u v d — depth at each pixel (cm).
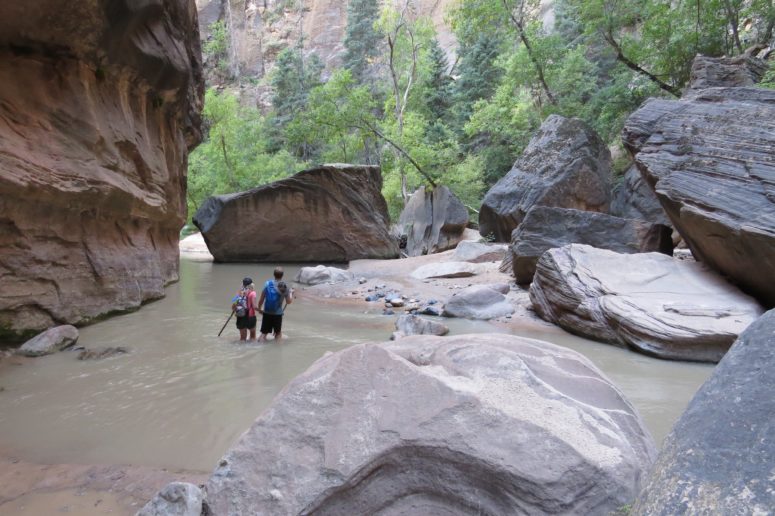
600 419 286
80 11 816
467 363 331
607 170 2003
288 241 2197
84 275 895
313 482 258
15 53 780
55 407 511
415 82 3706
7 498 346
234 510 258
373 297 1220
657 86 2198
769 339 176
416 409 282
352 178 2253
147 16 1043
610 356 727
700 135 939
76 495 350
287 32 6619
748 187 813
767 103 920
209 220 2156
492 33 2933
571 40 3716
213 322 939
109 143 955
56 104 832
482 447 257
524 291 1227
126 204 1020
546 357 356
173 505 262
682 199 891
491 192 2109
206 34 6638
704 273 900
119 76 1022
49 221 802
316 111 2903
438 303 1138
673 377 619
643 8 2200
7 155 705
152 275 1190
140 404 517
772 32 2153
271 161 3675
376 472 262
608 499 241
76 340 767
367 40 5062
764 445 143
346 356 326
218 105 3416
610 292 848
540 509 240
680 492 144
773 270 749
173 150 1396
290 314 1037
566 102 2703
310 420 288
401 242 2644
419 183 3281
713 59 1717
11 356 685
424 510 255
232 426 461
